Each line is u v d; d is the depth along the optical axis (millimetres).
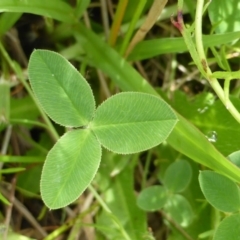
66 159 150
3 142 219
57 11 200
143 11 217
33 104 220
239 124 203
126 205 213
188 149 182
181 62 240
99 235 215
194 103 214
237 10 200
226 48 216
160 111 151
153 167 233
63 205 148
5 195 214
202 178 165
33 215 223
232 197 165
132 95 151
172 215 198
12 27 220
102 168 216
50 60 150
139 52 213
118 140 152
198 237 205
